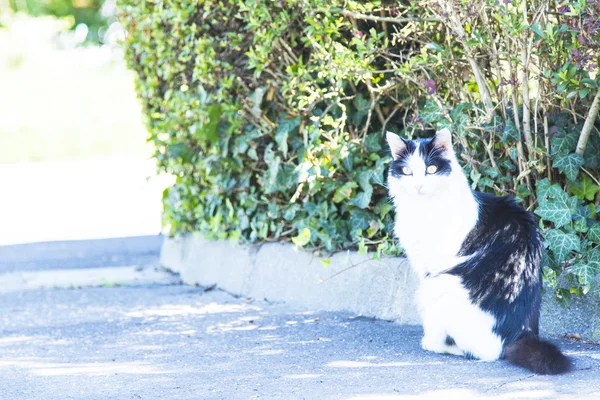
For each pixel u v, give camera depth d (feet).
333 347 16.29
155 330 19.13
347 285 19.54
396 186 14.88
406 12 18.43
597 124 17.04
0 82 83.51
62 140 72.90
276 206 21.67
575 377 13.12
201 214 25.41
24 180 57.00
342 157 19.26
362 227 19.65
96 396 13.66
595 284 15.61
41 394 13.99
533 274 14.48
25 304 23.61
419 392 12.72
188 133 25.30
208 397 13.19
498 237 14.47
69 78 86.02
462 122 17.19
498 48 17.06
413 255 14.94
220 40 22.30
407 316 18.07
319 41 19.38
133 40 27.22
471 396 12.35
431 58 17.44
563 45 15.75
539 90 16.10
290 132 21.15
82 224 40.63
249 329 18.52
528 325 14.26
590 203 16.83
